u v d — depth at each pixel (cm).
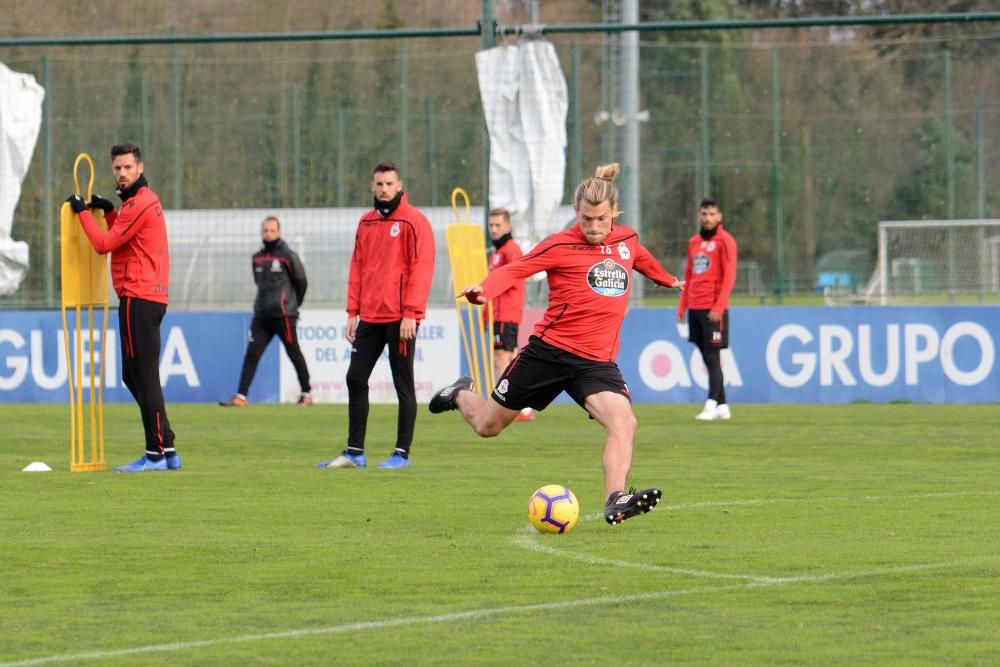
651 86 9662
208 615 1500
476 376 4406
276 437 3691
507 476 2766
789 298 8419
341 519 2172
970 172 8719
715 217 4128
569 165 8231
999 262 8231
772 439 3588
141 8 8538
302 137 8181
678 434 3728
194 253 6619
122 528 2089
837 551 1858
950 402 4709
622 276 2039
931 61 9100
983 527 2069
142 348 2845
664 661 1298
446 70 8700
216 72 8500
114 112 8262
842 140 9000
